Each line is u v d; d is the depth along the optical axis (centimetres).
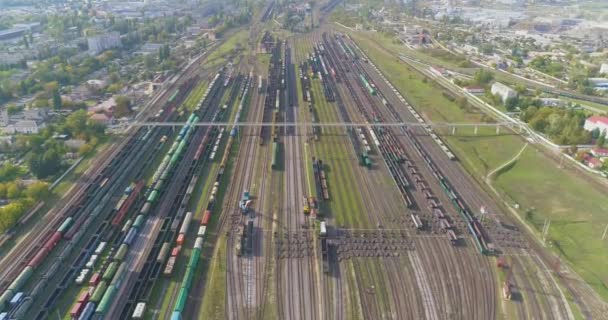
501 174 15538
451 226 12319
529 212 13075
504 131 19075
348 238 11681
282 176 14850
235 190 13900
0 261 10594
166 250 10919
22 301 9244
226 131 18538
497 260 11056
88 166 15375
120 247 10875
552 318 9400
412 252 11250
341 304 9569
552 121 18150
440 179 14738
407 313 9406
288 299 9662
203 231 11588
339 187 14238
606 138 17175
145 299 9456
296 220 12369
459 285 10231
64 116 19425
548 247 11612
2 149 16238
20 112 19988
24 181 14200
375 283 10188
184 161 15812
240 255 10888
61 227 11556
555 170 15700
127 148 16888
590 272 10762
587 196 14012
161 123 18375
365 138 17962
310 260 10831
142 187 14012
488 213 13025
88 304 9144
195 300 9550
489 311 9525
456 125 19025
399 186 14212
